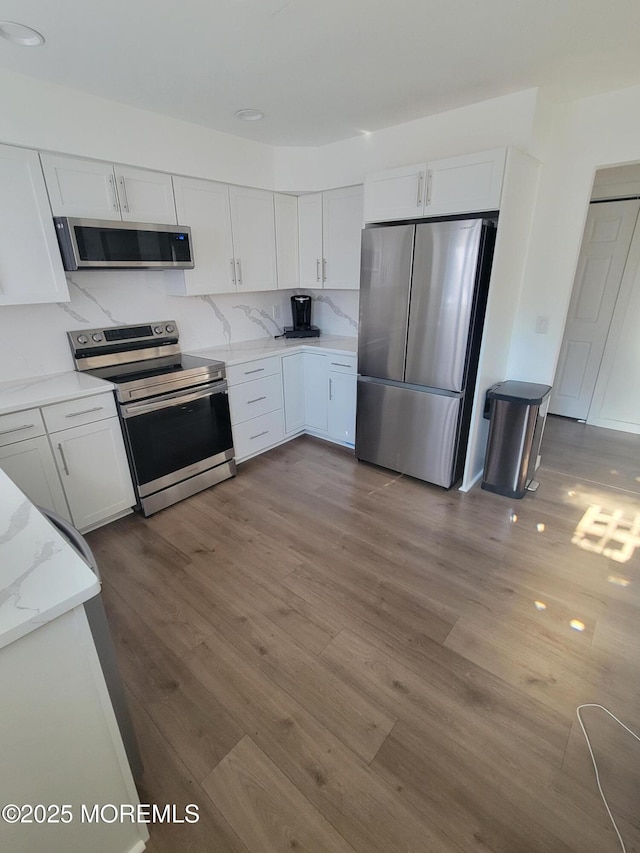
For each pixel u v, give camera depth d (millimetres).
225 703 1530
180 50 1843
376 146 3002
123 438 2553
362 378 3174
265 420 3486
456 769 1312
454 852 1123
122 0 1474
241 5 1525
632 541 2410
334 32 1725
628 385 3908
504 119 2424
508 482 2875
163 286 3119
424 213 2611
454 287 2508
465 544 2402
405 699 1532
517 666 1653
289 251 3674
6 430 2051
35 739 869
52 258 2279
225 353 3326
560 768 1309
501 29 1725
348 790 1264
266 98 2385
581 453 3551
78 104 2234
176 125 2676
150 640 1801
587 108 2445
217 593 2061
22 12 1532
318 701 1533
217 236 3076
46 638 833
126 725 1166
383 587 2086
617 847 1125
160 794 1261
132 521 2672
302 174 3379
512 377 3143
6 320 2422
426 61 1981
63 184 2256
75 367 2711
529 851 1123
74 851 996
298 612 1939
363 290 2943
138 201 2586
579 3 1548
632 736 1398
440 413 2807
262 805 1232
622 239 3641
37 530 1037
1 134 2006
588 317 3980
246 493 2998
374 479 3176
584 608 1932
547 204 2707
